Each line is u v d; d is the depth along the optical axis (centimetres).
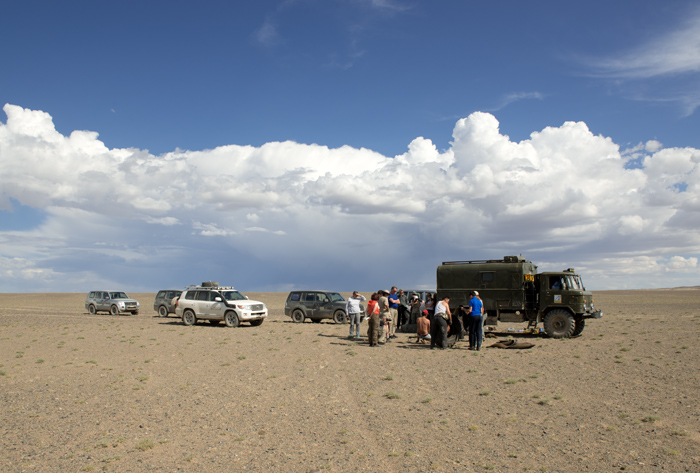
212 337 2175
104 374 1273
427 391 1044
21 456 653
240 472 595
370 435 743
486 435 734
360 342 1969
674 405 891
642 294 10094
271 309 5091
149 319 3481
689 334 2081
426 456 646
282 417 848
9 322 3195
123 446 698
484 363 1415
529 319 2106
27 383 1162
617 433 732
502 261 2128
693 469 585
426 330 1916
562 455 642
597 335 2127
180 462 630
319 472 593
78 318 3625
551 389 1045
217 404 945
